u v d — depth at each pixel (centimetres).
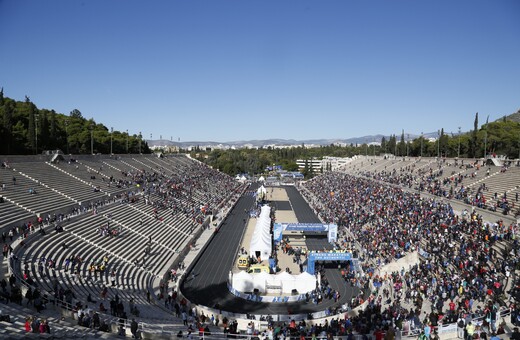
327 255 5862
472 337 2659
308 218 10919
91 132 12512
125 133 17125
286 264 6569
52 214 6041
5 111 9594
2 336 2403
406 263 5600
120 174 10575
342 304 4841
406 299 4528
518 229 5416
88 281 4341
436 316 3422
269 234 7275
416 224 6850
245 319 4075
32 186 6738
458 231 5944
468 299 4075
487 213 6406
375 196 10131
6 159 7338
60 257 4606
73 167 9162
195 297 5066
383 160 16825
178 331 3222
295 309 4691
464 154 14700
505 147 12925
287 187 19800
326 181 16688
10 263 3788
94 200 7519
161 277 5447
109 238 5919
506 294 3981
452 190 8481
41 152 10594
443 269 5009
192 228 8494
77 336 2664
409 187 10362
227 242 8119
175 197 10306
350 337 2962
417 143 17925
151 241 6606
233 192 15662
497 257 4800
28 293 3170
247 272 5588
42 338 2495
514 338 2375
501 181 7825
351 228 8275
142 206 8206
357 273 5831
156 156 15925
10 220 5116
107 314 3350
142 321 3475
